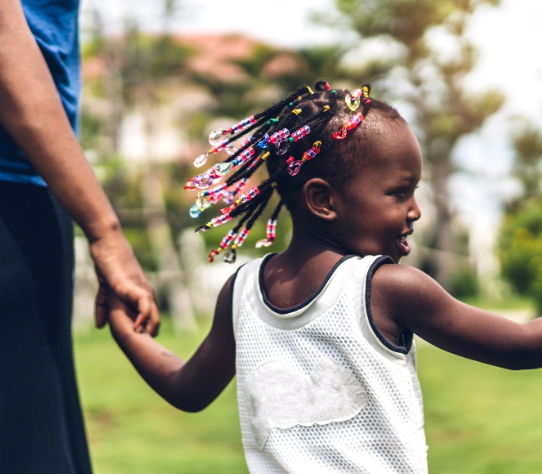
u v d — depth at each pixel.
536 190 24.39
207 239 18.72
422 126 21.09
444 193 22.38
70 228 1.94
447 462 4.67
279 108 1.69
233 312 1.63
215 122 19.09
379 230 1.53
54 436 1.75
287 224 16.42
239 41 20.11
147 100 17.00
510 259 14.93
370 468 1.45
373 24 19.33
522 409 6.24
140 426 5.74
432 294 1.48
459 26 19.52
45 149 1.71
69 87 1.93
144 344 1.86
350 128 1.51
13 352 1.70
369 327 1.45
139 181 17.23
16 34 1.68
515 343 1.46
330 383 1.47
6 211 1.74
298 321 1.51
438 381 7.79
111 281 1.85
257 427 1.54
